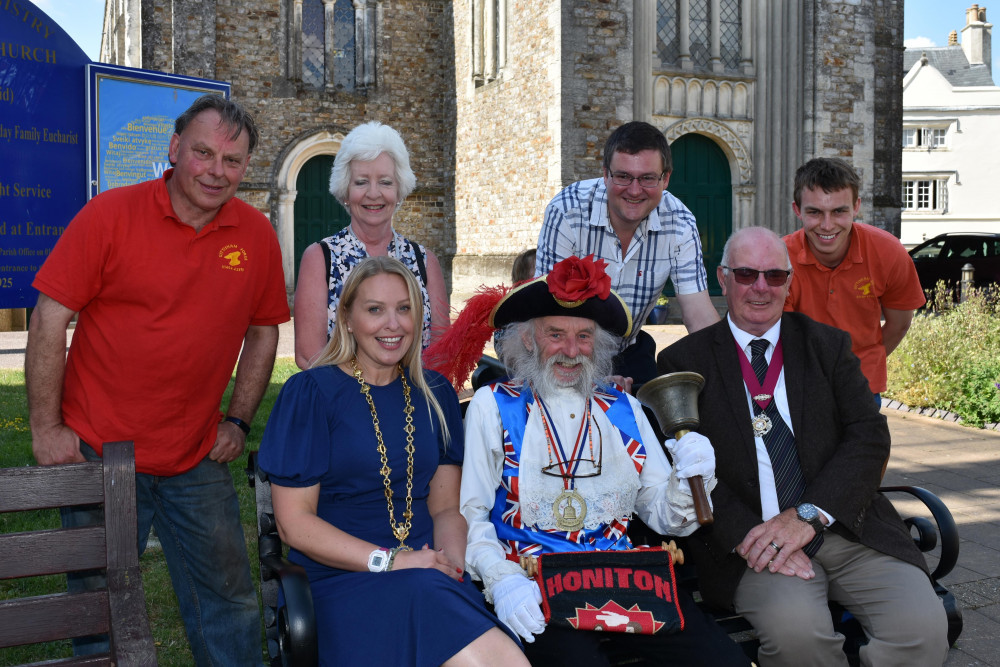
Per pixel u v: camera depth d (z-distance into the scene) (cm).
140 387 282
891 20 1784
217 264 290
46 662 214
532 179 1480
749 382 323
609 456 287
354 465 269
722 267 334
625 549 281
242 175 282
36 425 275
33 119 477
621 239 385
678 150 1530
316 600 254
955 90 4078
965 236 1608
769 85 1559
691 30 1517
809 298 417
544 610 258
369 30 1742
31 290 480
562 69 1381
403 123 1781
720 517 303
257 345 325
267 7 1647
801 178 397
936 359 830
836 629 314
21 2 466
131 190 282
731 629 310
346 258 353
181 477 297
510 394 291
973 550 461
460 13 1711
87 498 225
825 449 314
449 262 1798
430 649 230
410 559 251
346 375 279
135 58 1582
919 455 663
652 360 405
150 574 428
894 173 1809
